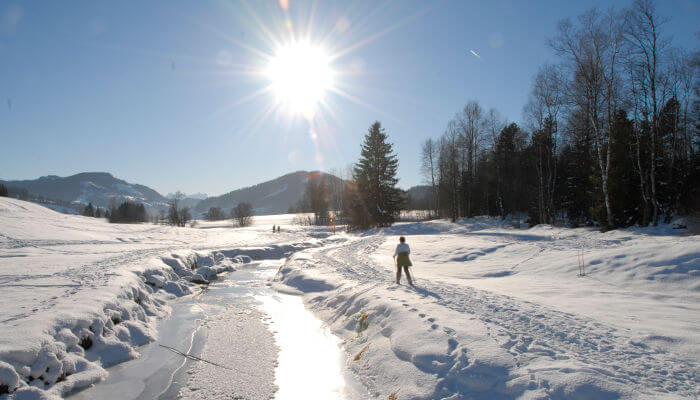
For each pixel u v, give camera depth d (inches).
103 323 250.5
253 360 244.7
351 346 260.2
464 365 170.4
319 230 1911.9
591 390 137.4
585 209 1098.1
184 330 312.5
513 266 495.8
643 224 749.9
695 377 148.9
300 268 573.3
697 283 303.1
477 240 821.2
